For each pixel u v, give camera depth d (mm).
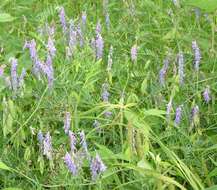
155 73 1682
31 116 1431
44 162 1406
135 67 1675
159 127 1493
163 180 1263
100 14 1971
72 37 1626
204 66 1716
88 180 1287
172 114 1470
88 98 1513
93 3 2012
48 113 1484
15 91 1501
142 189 1288
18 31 1832
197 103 1540
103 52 1742
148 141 1325
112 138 1466
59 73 1607
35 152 1467
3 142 1450
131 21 1863
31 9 1952
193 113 1439
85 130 1451
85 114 1479
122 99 1423
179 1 1901
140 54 1736
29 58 1636
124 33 1824
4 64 1593
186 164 1386
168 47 1773
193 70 1632
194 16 1954
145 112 1382
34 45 1521
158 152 1418
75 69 1610
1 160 1386
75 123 1438
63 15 1742
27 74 1604
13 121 1457
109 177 1320
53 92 1503
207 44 1768
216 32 1851
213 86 1578
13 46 1769
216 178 1373
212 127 1502
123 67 1651
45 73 1523
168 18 1879
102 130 1470
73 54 1610
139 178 1290
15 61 1488
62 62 1637
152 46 1827
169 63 1673
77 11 1977
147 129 1354
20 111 1475
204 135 1492
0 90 1503
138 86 1629
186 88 1571
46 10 1901
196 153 1426
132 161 1307
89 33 1763
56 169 1331
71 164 1268
